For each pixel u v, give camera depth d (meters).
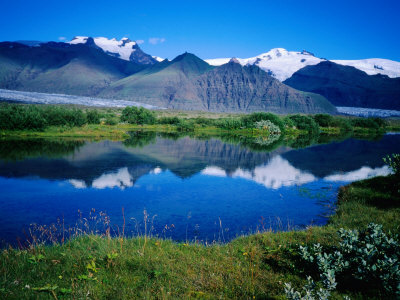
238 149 39.09
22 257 6.33
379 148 44.94
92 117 70.44
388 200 13.48
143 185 18.67
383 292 4.95
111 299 4.68
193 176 21.70
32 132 48.53
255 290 5.19
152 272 5.73
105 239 7.88
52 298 4.60
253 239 8.61
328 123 98.75
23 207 13.88
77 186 18.02
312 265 6.14
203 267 6.14
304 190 17.95
